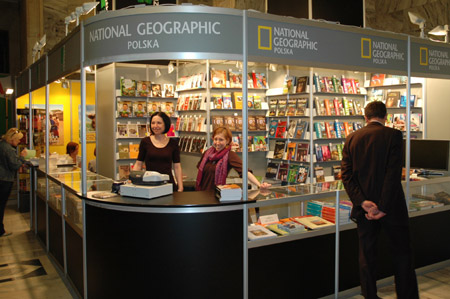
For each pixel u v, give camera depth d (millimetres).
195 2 7707
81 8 3760
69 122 9305
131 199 3104
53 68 4492
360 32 3578
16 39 11984
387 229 3160
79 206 3648
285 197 3240
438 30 4500
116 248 3049
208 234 2930
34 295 3975
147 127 6715
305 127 6051
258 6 7809
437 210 4391
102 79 6973
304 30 3225
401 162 3066
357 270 3676
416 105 5656
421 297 3715
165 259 2918
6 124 10688
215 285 2965
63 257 4395
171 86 7051
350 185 3211
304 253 3363
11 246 5684
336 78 6355
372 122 3254
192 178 6551
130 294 3004
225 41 2898
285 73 6398
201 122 6250
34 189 6219
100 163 7164
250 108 6363
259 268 3133
